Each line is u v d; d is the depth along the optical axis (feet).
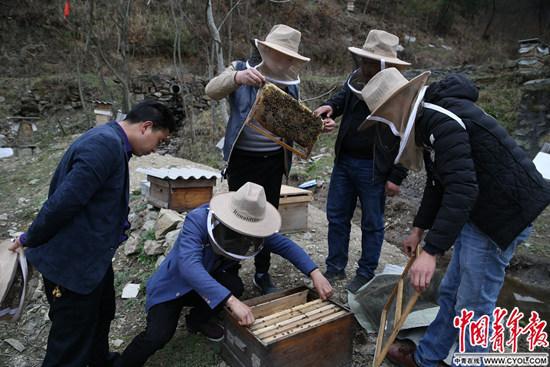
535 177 6.16
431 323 7.63
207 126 33.30
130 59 42.98
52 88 36.47
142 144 7.02
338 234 10.30
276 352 6.69
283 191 13.34
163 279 7.70
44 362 7.05
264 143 8.95
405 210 18.30
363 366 8.05
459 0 77.25
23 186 20.72
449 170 6.02
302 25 54.65
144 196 14.98
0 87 35.81
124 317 10.05
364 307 9.11
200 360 8.10
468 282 6.74
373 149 9.08
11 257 6.90
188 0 39.32
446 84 6.54
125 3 32.76
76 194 6.11
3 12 40.81
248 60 8.80
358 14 64.85
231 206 7.20
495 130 6.17
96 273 6.75
